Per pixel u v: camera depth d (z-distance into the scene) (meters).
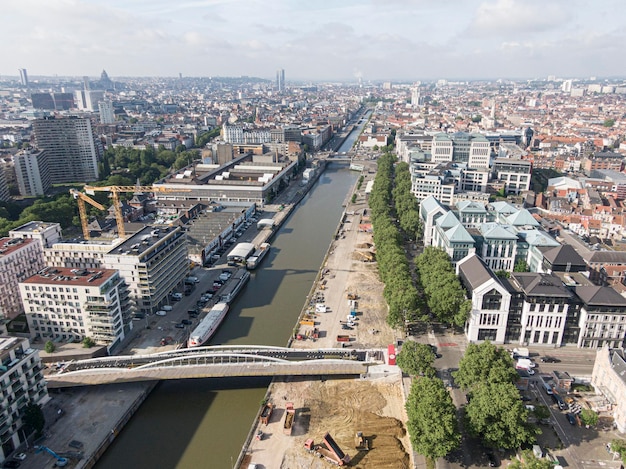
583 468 182.62
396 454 194.25
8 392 193.75
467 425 191.25
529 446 192.25
